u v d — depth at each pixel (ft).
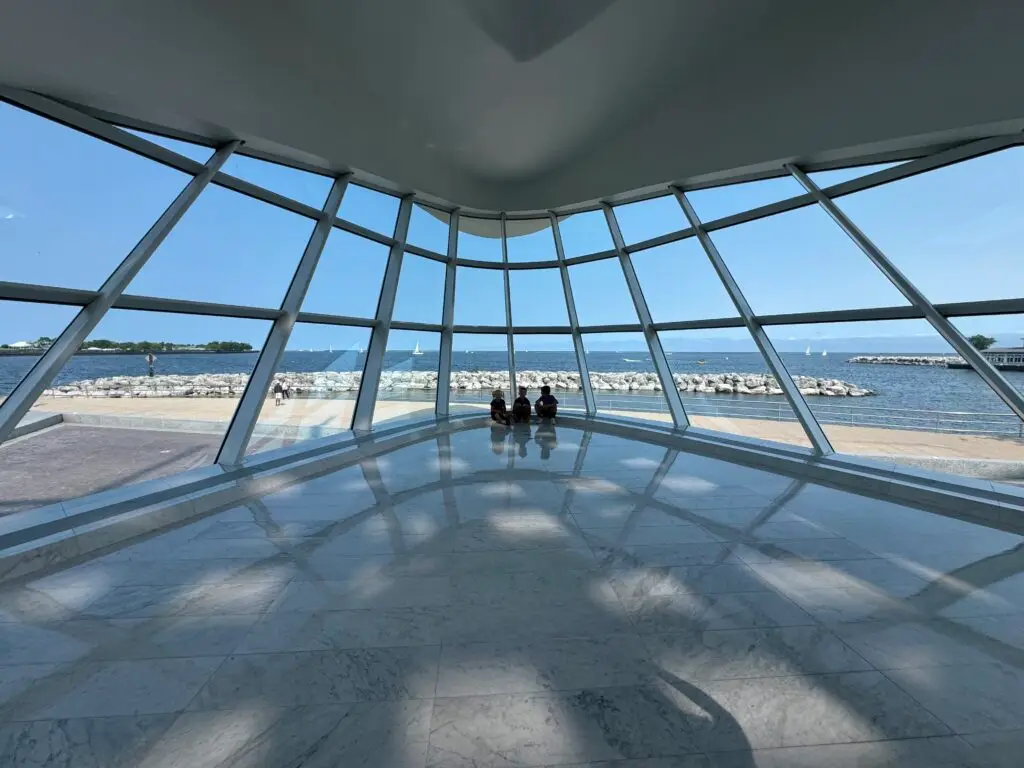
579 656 7.86
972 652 7.91
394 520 14.44
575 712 6.59
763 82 17.90
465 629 8.66
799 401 21.66
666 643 8.21
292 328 20.61
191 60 13.75
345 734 6.22
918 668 7.50
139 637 8.41
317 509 15.43
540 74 18.74
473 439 28.02
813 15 15.79
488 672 7.45
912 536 13.07
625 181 24.79
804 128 17.13
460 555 11.91
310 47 17.30
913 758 5.80
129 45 12.25
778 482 18.63
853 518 14.55
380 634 8.50
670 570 11.04
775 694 6.93
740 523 14.14
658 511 15.25
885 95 14.87
